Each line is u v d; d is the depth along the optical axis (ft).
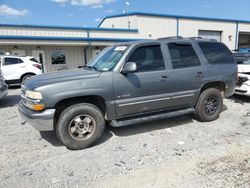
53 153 13.21
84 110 13.47
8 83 38.27
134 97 14.55
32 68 39.73
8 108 24.34
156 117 15.48
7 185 10.19
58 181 10.42
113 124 14.26
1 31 60.03
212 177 10.25
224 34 100.42
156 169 11.12
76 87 12.98
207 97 17.33
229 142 13.96
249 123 17.43
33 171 11.32
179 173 10.68
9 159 12.58
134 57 14.56
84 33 71.56
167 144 13.97
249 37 119.55
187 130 16.24
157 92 15.21
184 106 16.75
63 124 13.11
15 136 15.88
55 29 66.90
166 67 15.47
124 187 9.80
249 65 24.31
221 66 17.70
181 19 89.20
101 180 10.39
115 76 13.89
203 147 13.39
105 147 13.83
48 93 12.55
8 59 38.68
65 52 67.05
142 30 82.12
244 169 10.80
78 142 13.46
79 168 11.49
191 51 16.69
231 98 25.75
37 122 12.81
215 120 18.22
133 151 13.17
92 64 16.58
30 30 63.52
